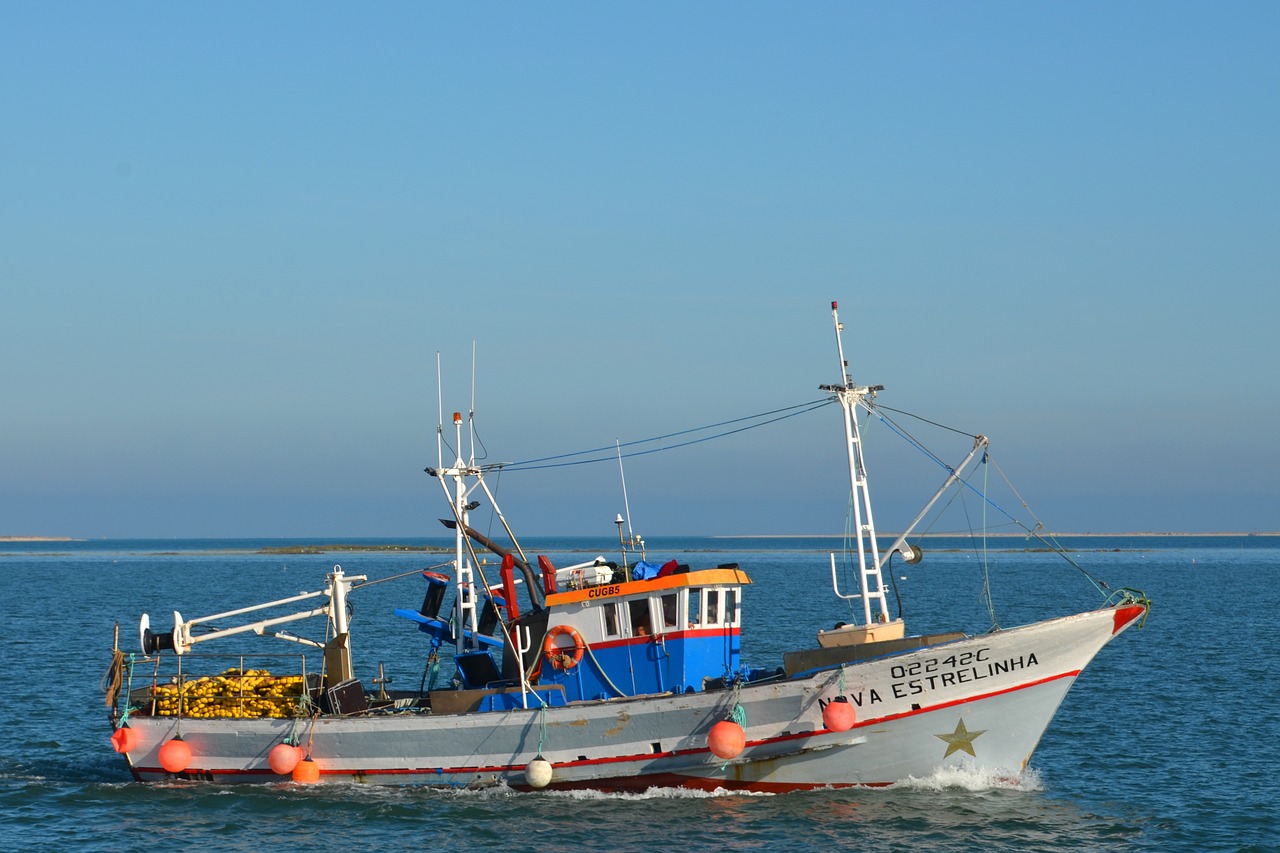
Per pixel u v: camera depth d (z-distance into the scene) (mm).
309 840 26656
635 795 29312
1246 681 50125
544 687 30094
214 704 31562
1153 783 31797
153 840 26859
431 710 30594
